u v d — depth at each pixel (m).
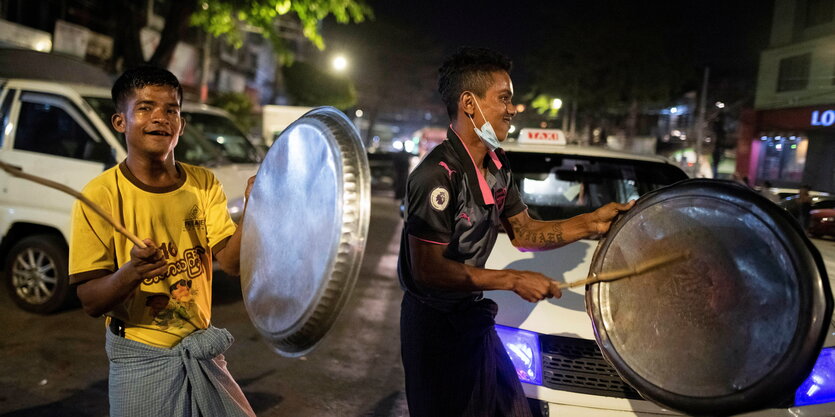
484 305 2.20
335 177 1.62
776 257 1.55
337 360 4.38
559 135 4.45
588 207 4.01
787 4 24.72
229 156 6.23
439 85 2.22
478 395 2.12
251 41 35.28
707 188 1.74
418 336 2.16
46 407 3.44
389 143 59.06
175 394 1.84
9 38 15.24
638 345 1.79
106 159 5.04
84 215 1.80
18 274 5.21
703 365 1.65
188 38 25.84
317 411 3.55
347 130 1.69
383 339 4.90
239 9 10.75
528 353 2.58
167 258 1.90
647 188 4.06
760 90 26.19
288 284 1.75
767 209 1.58
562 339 2.59
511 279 1.90
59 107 5.27
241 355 4.38
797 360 1.47
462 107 2.12
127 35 11.27
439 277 1.97
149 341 1.85
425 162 2.07
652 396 1.73
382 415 3.54
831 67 22.59
